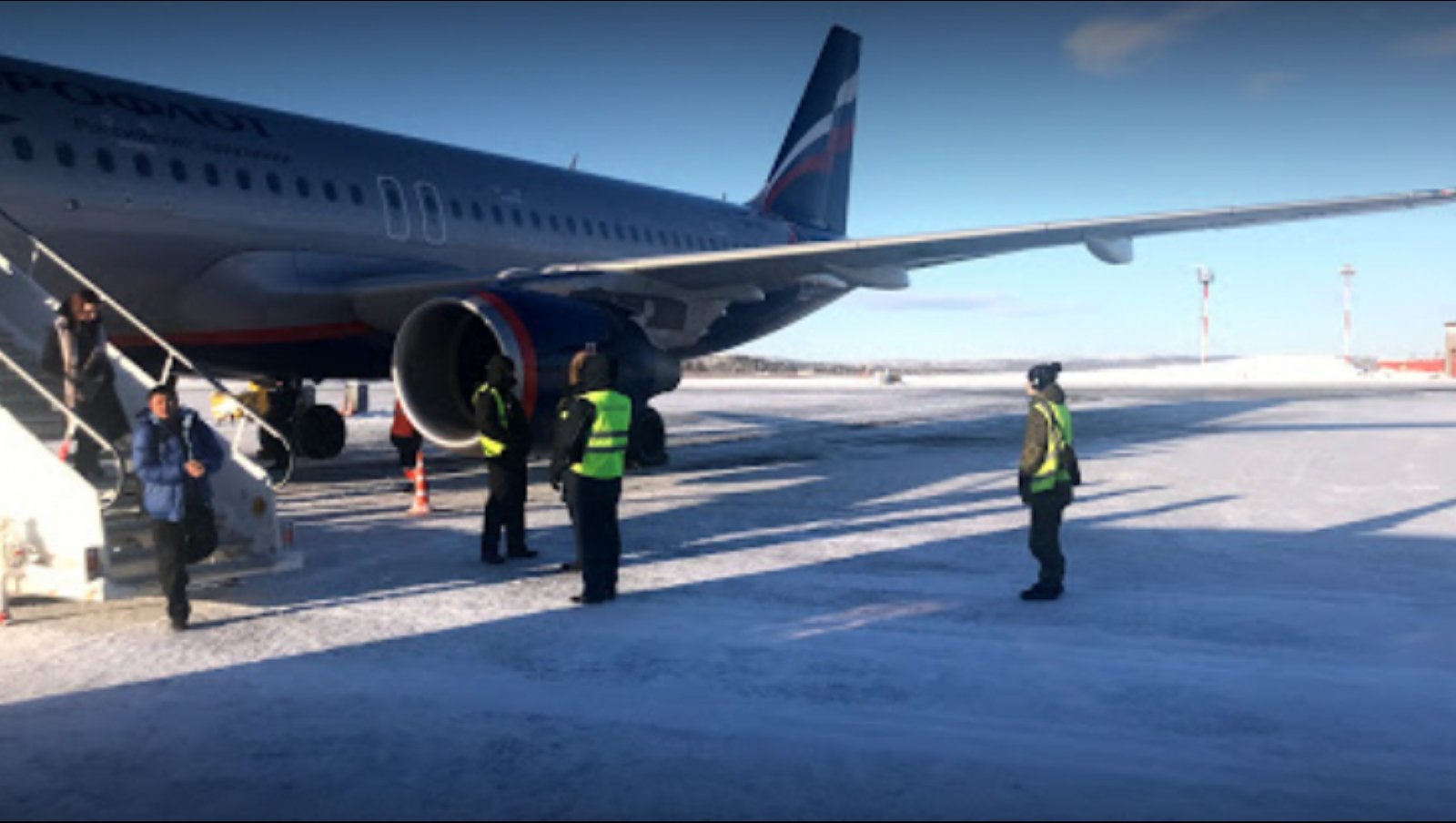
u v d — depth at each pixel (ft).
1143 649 17.63
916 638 18.34
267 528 21.81
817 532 29.48
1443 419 80.53
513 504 25.18
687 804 11.47
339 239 39.45
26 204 30.66
